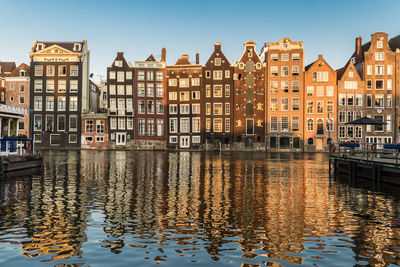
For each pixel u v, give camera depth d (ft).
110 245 29.07
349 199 49.57
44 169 87.15
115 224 35.29
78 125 219.41
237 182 66.44
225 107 218.18
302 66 212.02
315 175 79.87
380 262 25.86
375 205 45.44
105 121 217.77
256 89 215.51
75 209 41.73
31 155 91.76
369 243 29.96
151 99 220.84
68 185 60.64
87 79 236.22
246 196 51.24
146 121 219.61
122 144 217.97
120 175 75.97
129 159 128.26
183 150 213.25
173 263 25.36
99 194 51.96
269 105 214.07
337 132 207.72
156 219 37.24
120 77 219.82
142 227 34.24
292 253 27.48
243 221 36.63
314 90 210.59
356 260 26.17
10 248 28.19
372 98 207.21
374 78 207.31
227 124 217.97
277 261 25.85
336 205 45.29
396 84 206.59
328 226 35.01
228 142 218.38
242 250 28.04
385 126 205.77
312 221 36.94
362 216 39.34
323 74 210.18
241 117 216.33
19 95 224.12
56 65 220.64
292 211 41.52
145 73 220.84
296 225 35.27
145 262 25.50
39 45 225.15
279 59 213.66
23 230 33.06
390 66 207.21
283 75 213.46
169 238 30.89
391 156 77.56
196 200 47.78
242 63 217.15
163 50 224.53
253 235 31.83
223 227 34.32
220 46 218.79
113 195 51.21
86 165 99.76
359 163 75.20
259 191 55.88
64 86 220.02
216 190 56.44
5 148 84.99
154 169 90.27
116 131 217.77
